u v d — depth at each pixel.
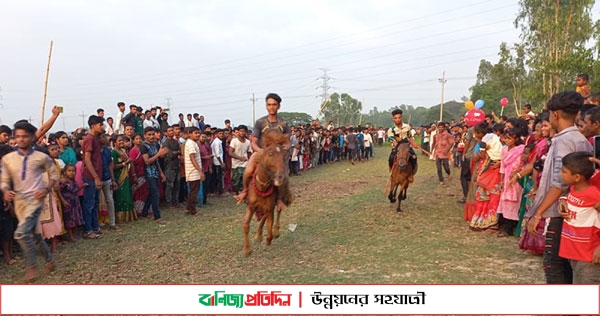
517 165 7.10
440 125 13.96
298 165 19.19
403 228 8.18
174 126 10.80
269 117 6.38
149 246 7.21
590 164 3.54
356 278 5.43
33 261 5.59
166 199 10.70
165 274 5.84
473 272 5.62
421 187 13.45
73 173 7.43
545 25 35.75
